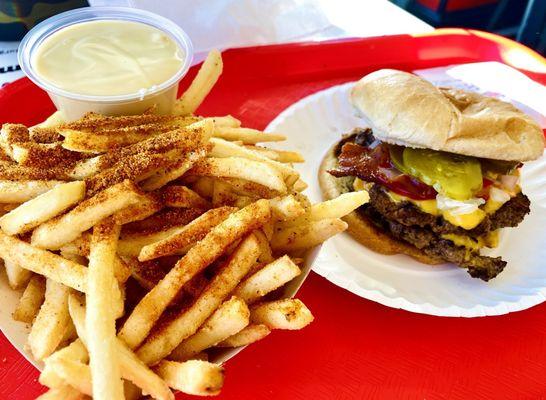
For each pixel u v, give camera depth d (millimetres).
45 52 224
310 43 355
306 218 197
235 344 172
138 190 176
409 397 198
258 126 311
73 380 150
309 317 166
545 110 330
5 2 311
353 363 208
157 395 152
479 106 273
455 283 246
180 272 166
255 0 336
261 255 184
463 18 488
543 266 250
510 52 368
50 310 169
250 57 343
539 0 430
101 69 220
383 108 259
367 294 223
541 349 216
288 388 199
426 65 360
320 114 319
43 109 296
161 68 226
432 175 246
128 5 317
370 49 359
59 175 187
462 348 215
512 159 245
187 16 328
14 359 199
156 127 201
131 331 162
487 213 254
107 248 168
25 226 173
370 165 263
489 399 199
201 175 196
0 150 199
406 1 483
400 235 252
